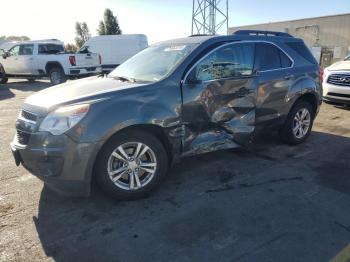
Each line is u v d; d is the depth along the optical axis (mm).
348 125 6871
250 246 2836
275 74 4789
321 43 29344
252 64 4535
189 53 3994
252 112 4535
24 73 16703
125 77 4215
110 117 3322
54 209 3516
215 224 3180
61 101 3354
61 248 2857
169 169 4520
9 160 5016
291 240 2906
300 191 3832
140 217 3336
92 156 3283
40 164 3281
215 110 4121
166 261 2678
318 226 3113
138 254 2768
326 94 8250
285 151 5219
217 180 4168
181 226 3156
